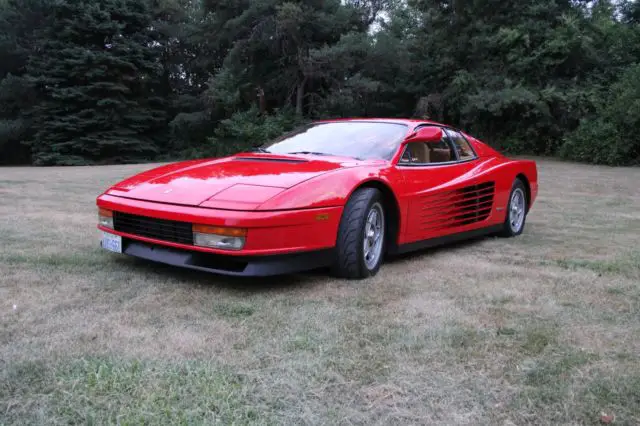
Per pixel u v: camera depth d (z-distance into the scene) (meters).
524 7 22.31
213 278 3.26
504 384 1.92
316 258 3.16
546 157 20.97
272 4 24.41
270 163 3.61
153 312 2.60
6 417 1.60
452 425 1.65
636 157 17.62
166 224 3.07
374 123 4.31
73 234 4.50
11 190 8.32
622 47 21.50
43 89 27.38
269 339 2.28
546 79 21.62
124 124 28.02
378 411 1.72
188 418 1.62
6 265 3.42
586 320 2.64
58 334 2.27
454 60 24.45
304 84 26.52
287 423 1.62
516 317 2.66
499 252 4.37
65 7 26.20
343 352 2.17
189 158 27.91
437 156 4.30
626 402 1.81
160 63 30.08
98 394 1.75
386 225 3.67
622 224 5.98
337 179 3.26
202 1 27.70
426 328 2.46
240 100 27.42
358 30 27.33
